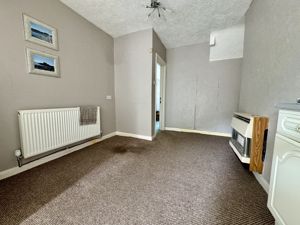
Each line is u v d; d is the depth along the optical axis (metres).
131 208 1.09
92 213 1.04
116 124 3.31
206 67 3.39
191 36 3.07
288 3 1.13
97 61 2.67
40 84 1.79
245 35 2.25
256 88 1.74
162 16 2.32
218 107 3.36
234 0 1.96
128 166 1.79
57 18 1.93
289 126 0.78
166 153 2.22
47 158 1.90
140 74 2.88
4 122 1.49
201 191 1.31
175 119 3.89
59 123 1.94
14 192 1.27
